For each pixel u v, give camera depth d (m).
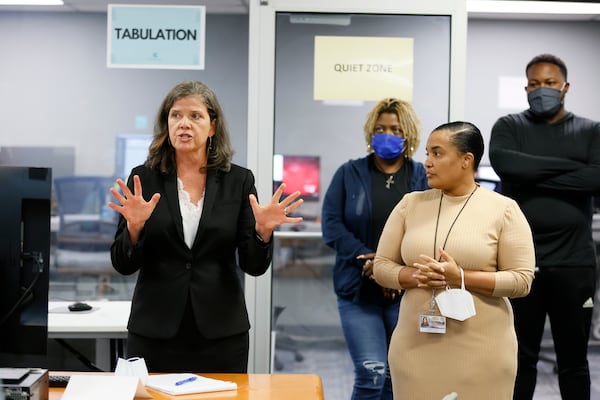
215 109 2.15
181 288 2.06
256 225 2.02
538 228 3.10
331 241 3.12
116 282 6.00
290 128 3.23
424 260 2.14
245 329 2.13
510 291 2.14
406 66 3.23
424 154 3.18
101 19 6.20
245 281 3.24
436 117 3.23
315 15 3.23
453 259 2.17
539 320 3.15
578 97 6.00
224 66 6.13
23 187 1.50
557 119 3.21
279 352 3.36
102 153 6.27
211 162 2.17
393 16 3.23
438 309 2.20
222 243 2.11
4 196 1.50
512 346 2.22
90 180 6.16
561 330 3.14
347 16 3.23
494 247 2.21
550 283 3.11
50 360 3.66
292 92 3.24
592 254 3.15
